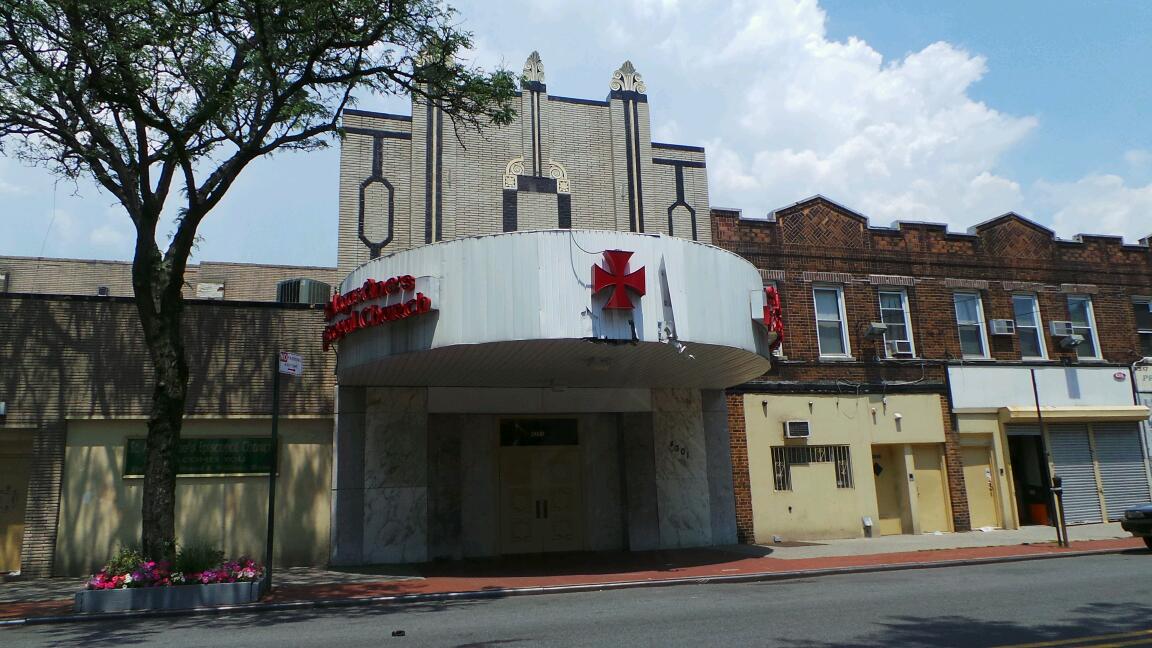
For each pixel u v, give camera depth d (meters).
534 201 18.14
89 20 11.62
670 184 19.25
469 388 16.47
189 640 8.34
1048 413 20.41
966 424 20.12
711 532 17.47
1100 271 22.59
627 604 10.34
